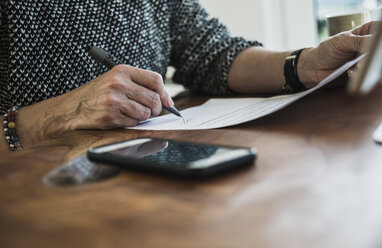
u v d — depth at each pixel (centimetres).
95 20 93
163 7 104
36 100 87
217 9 165
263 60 89
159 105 71
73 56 90
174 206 33
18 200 38
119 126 69
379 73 37
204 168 38
